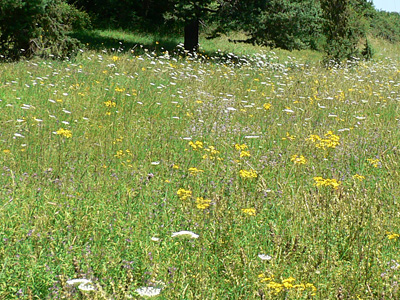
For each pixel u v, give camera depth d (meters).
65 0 19.44
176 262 4.77
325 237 5.32
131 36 29.62
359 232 5.45
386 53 37.97
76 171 7.00
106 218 5.35
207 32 33.50
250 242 5.18
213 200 5.84
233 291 4.37
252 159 8.04
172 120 10.96
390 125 11.19
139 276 4.46
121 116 10.92
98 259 4.62
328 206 5.92
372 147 8.98
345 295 4.30
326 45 25.66
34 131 9.02
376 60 29.28
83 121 10.37
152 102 12.33
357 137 9.65
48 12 18.00
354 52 25.59
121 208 5.71
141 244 4.88
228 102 12.69
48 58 17.70
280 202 6.18
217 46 30.78
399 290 4.35
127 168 7.36
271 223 5.50
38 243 4.63
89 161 7.75
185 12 23.89
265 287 4.27
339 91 14.72
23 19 17.16
